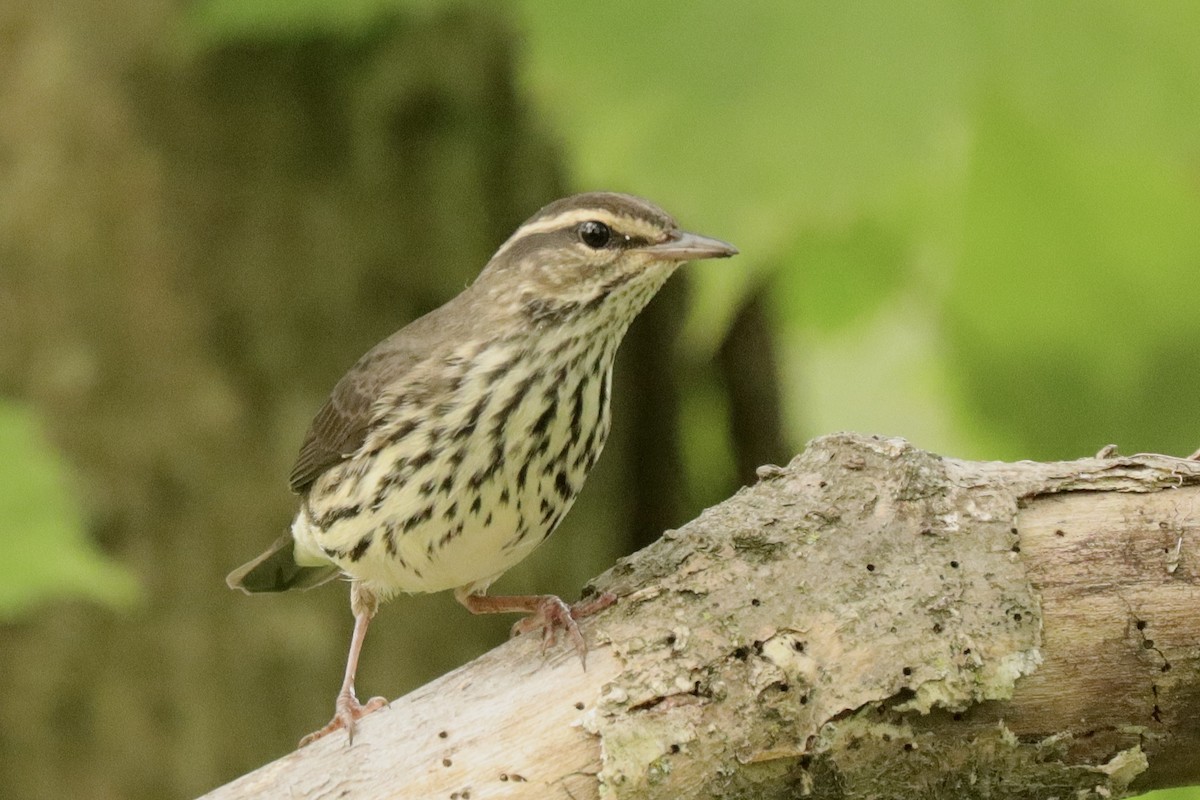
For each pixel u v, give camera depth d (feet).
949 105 32.27
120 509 41.73
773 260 37.86
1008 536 24.71
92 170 42.01
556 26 32.96
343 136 43.16
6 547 35.35
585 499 47.26
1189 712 24.35
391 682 43.06
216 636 42.01
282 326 42.83
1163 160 33.73
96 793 41.19
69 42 41.93
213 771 41.65
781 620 24.39
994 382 42.06
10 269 41.75
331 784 24.80
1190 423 41.04
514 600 31.96
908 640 24.09
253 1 39.32
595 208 30.32
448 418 29.71
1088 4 33.27
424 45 42.91
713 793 24.09
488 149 43.80
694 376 51.03
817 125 32.04
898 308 43.65
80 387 41.81
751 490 25.91
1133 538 24.58
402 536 30.37
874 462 25.61
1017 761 24.35
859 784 24.18
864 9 32.53
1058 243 39.93
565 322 30.17
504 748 24.48
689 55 32.55
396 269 43.62
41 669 41.19
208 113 42.52
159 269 42.29
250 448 42.47
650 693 24.23
